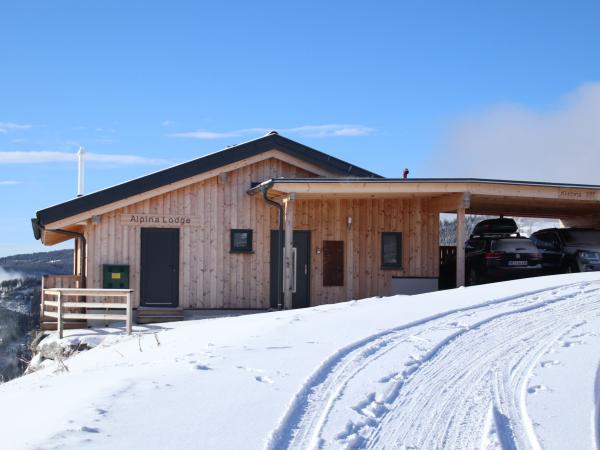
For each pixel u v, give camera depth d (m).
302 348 8.80
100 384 7.35
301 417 5.98
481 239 21.12
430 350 8.62
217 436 5.37
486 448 5.38
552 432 5.86
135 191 18.89
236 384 7.03
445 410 6.34
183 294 19.31
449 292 14.29
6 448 5.07
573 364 8.03
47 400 6.81
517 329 10.07
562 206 21.80
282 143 20.00
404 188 17.81
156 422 5.73
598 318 10.80
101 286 18.83
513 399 6.73
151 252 19.22
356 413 6.11
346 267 20.31
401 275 20.48
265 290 19.81
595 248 20.12
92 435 5.36
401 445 5.43
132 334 14.93
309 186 17.52
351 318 11.14
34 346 16.95
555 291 13.53
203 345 9.87
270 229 19.92
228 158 19.48
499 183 18.05
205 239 19.55
